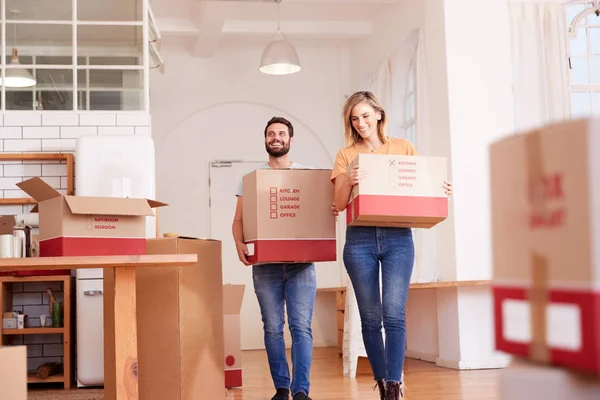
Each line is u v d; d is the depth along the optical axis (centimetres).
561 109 577
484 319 529
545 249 69
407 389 405
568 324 66
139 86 549
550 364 69
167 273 293
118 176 482
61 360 515
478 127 548
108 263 224
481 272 534
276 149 355
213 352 312
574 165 66
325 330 830
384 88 703
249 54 840
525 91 573
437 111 566
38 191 245
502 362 525
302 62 849
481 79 554
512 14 580
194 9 729
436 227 570
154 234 491
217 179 825
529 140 72
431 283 509
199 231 816
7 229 489
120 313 231
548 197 69
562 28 587
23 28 545
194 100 827
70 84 544
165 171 817
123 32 553
